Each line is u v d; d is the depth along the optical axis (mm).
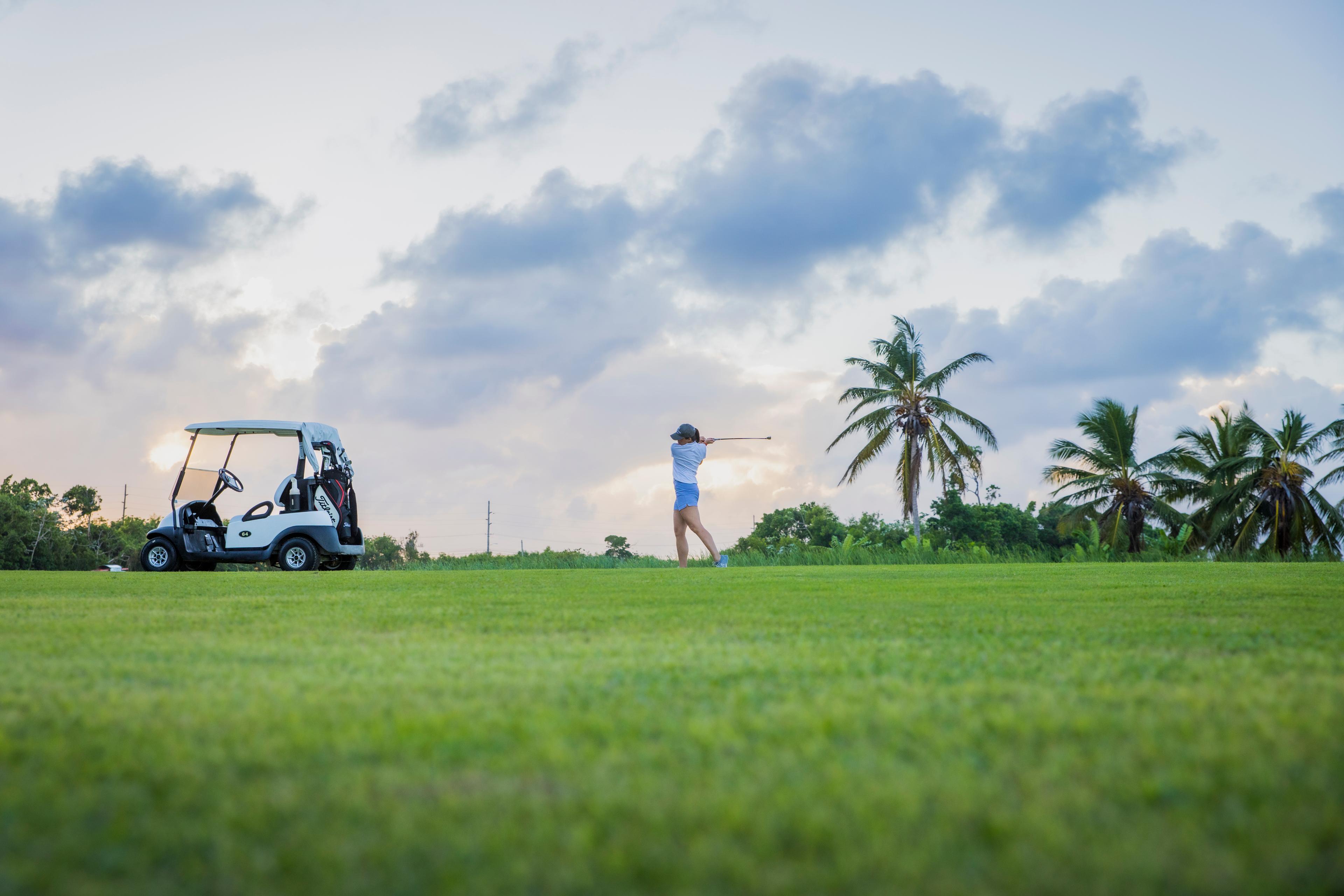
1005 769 1183
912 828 968
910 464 33250
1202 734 1358
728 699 1673
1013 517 47844
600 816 1022
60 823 1035
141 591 5254
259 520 11289
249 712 1579
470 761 1250
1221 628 2809
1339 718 1461
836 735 1380
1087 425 32938
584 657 2260
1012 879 843
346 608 3801
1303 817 991
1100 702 1617
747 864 885
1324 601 3797
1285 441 30219
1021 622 3021
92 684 1879
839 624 3004
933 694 1714
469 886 853
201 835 992
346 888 859
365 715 1545
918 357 33969
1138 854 892
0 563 56000
